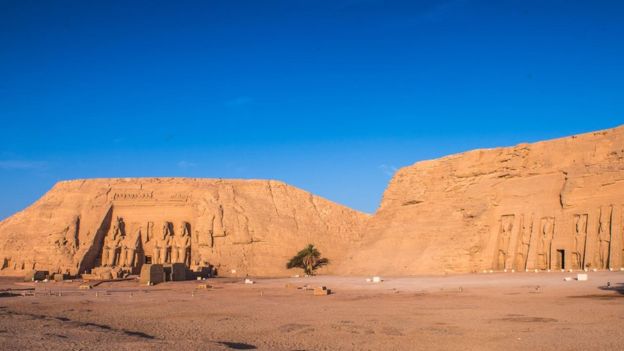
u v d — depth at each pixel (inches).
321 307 1358.3
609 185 2043.6
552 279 1766.7
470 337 852.6
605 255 1985.7
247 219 3590.1
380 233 2960.1
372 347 802.2
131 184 3818.9
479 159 2583.7
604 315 1013.8
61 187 3880.4
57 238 3516.2
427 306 1286.9
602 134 2192.4
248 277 3198.8
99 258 3503.9
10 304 1589.6
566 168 2237.9
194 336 940.6
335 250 3548.2
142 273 2536.9
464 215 2492.6
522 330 895.1
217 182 3860.7
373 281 2185.0
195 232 3595.0
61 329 1037.8
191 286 2368.4
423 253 2566.4
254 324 1080.8
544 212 2246.6
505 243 2349.9
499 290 1563.7
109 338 916.0
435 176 2785.4
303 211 3772.1
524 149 2438.5
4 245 3622.0
